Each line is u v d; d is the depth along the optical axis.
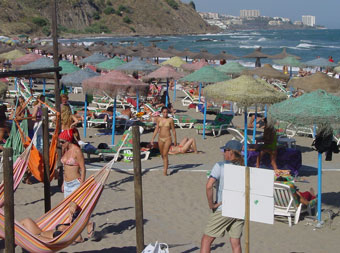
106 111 18.36
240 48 93.56
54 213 6.89
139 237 6.35
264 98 10.88
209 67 17.28
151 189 10.41
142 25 195.50
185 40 142.12
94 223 7.82
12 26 145.12
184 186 10.62
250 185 5.05
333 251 7.36
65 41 133.50
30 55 24.33
